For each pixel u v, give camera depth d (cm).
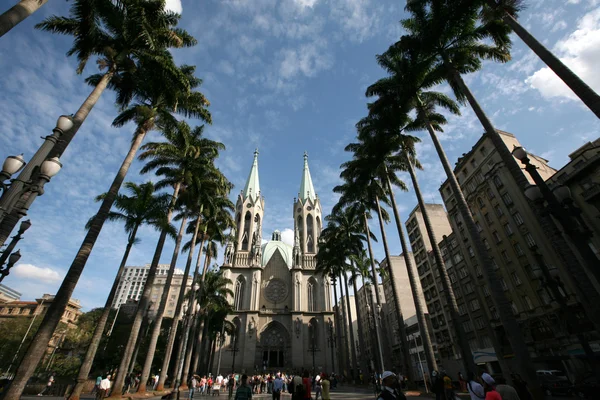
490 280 1859
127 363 2562
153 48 2047
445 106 2941
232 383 3009
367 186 3791
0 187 874
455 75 2322
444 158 2397
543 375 2581
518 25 1805
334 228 5228
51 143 1010
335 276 5847
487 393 780
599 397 2039
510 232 4056
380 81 2952
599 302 1322
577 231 947
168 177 3550
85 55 2023
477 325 4766
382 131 3064
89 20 1905
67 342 6303
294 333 6906
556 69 1553
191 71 3172
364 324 10162
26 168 941
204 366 6606
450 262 5519
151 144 3281
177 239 3541
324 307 7406
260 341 7031
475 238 2016
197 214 4216
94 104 1919
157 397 2814
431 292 6275
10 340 6278
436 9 2364
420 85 2686
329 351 6825
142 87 2505
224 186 4094
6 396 1375
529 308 3738
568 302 3225
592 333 2980
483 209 4550
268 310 7462
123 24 2055
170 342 3572
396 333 7900
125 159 2222
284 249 8725
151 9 2167
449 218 5472
